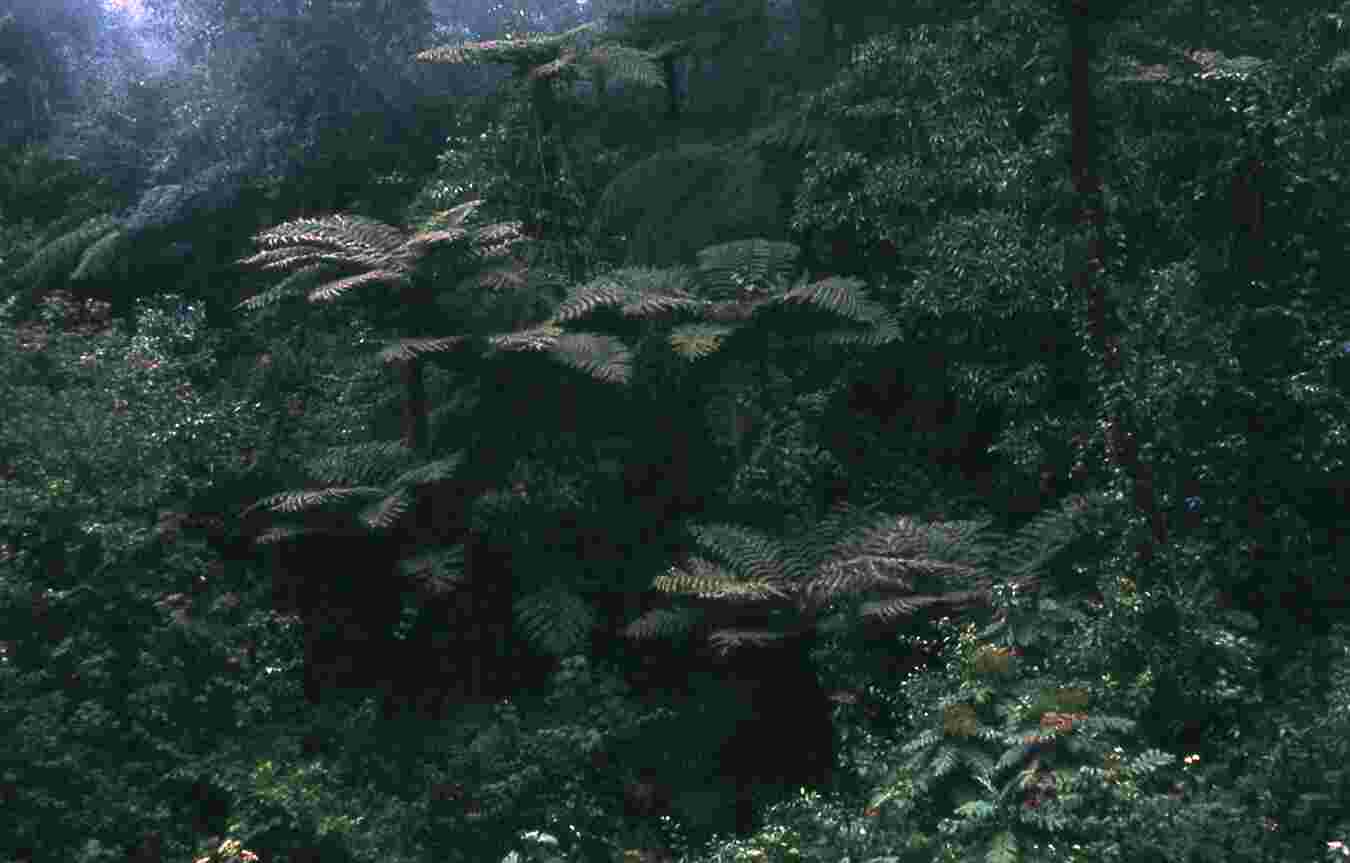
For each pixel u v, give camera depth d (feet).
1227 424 26.43
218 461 33.45
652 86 39.50
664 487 33.40
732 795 28.78
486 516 32.40
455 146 42.32
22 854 24.44
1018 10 31.96
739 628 28.76
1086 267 24.97
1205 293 27.55
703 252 33.94
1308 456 25.57
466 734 30.35
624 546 32.91
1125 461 24.72
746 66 41.47
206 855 25.31
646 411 33.73
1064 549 27.07
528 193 36.81
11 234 46.62
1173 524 26.25
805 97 37.99
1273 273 27.17
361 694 32.76
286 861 26.20
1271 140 27.09
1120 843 19.71
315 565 33.73
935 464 32.17
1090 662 23.70
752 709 29.81
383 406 35.65
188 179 43.65
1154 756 20.79
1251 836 19.70
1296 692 23.38
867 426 32.86
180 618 28.76
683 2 42.29
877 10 38.93
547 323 31.63
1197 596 24.48
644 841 27.63
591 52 36.09
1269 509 26.21
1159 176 29.60
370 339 33.91
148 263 42.91
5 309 37.22
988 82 32.91
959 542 27.58
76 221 46.68
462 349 32.53
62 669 27.50
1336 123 27.17
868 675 26.66
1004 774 22.06
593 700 29.53
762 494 31.35
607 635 32.17
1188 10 32.76
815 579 27.55
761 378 33.14
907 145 33.99
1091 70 28.19
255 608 31.48
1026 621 25.00
